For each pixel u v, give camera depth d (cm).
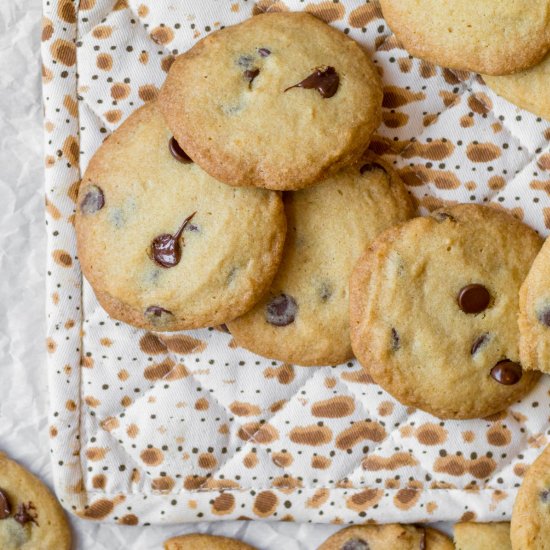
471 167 65
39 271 68
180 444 66
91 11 65
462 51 62
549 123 64
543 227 65
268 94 62
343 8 64
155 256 63
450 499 66
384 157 65
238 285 63
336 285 64
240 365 66
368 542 66
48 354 66
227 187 63
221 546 67
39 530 67
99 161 64
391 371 63
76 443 66
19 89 68
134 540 68
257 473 66
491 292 64
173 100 62
